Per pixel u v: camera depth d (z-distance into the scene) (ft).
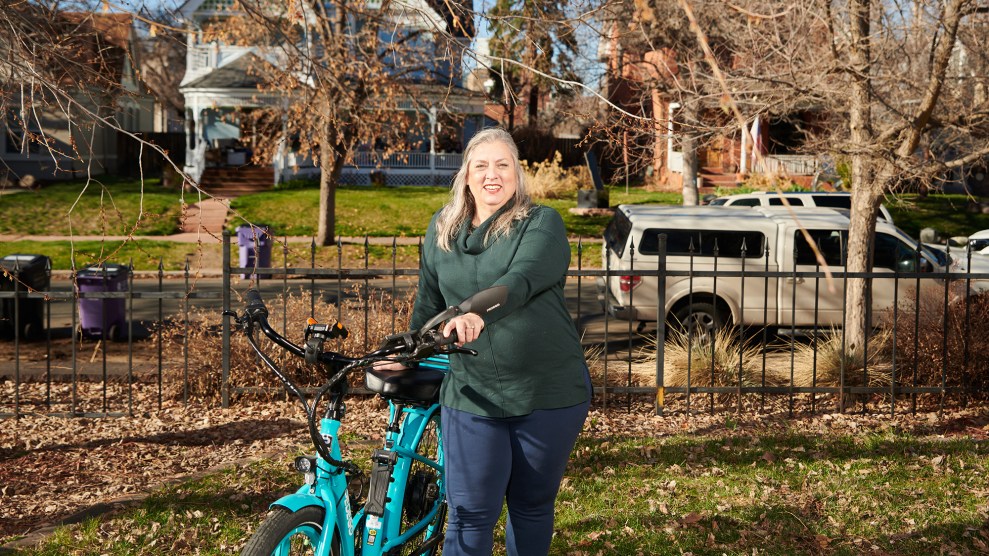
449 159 104.83
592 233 74.38
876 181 24.95
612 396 26.40
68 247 63.16
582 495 16.71
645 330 37.78
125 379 28.37
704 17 29.27
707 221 34.88
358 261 60.23
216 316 27.99
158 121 126.62
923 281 34.42
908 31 25.12
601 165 95.71
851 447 19.79
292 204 81.71
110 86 19.53
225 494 16.90
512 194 10.04
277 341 9.71
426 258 10.70
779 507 15.80
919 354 25.49
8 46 16.65
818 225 34.58
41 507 16.65
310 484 9.37
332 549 9.80
